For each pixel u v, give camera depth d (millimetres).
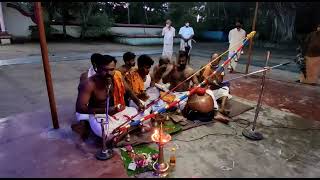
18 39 15234
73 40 17125
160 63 4270
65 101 4598
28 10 15664
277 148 3154
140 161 2645
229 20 23688
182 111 3924
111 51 12125
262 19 19578
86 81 2887
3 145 3000
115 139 2975
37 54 10148
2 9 14734
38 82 5883
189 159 2818
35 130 3404
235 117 4117
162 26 20328
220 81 4391
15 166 2600
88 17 17625
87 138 3191
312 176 2602
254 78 7207
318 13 17875
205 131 3521
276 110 4566
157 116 3549
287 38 18188
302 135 3561
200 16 24281
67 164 2654
